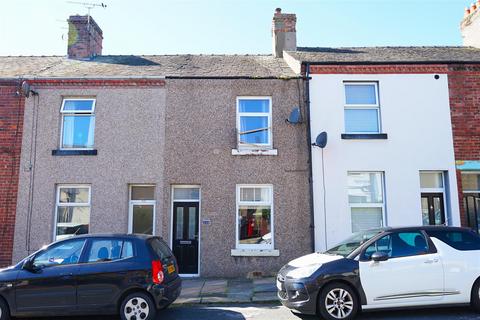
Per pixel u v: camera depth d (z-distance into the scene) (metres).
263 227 11.12
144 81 11.51
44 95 11.48
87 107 11.67
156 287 6.70
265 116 11.64
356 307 6.62
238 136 11.43
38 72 12.12
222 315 7.24
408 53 13.26
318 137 10.86
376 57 12.39
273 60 13.89
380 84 11.47
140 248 6.94
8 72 12.17
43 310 6.61
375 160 11.08
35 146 11.23
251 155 11.20
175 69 12.43
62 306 6.62
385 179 11.04
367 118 11.55
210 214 10.97
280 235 10.86
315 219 10.84
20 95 11.44
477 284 6.87
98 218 10.93
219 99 11.48
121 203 10.98
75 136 11.58
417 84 11.46
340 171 11.05
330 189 10.98
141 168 11.16
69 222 11.13
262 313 7.34
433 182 11.31
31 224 10.85
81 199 11.27
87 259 6.86
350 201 11.15
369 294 6.62
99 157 11.19
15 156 11.16
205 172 11.14
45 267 6.79
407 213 10.88
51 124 11.34
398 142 11.18
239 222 11.14
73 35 14.39
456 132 11.25
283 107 11.43
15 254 10.71
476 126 11.29
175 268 7.58
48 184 11.05
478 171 11.23
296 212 10.94
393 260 6.79
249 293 8.78
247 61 13.74
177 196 11.40
